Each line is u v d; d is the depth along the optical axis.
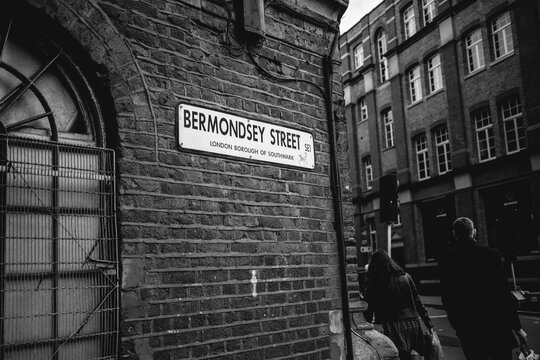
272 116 4.24
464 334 4.22
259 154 4.04
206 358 3.37
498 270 4.14
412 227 22.45
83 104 3.20
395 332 4.97
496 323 4.08
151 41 3.43
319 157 4.64
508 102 18.25
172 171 3.41
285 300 4.03
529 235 16.84
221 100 3.83
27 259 2.77
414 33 23.48
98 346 2.95
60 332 2.82
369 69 27.02
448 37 20.84
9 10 2.89
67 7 3.02
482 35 19.30
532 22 17.05
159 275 3.22
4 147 2.78
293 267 4.16
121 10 3.29
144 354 3.06
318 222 4.50
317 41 4.87
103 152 3.13
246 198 3.88
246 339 3.66
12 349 2.65
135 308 3.07
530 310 13.64
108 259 3.04
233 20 4.03
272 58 4.34
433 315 14.36
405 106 23.72
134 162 3.22
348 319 4.50
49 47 3.07
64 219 2.94
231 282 3.64
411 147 23.11
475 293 4.17
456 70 20.36
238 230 3.77
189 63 3.64
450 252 4.43
